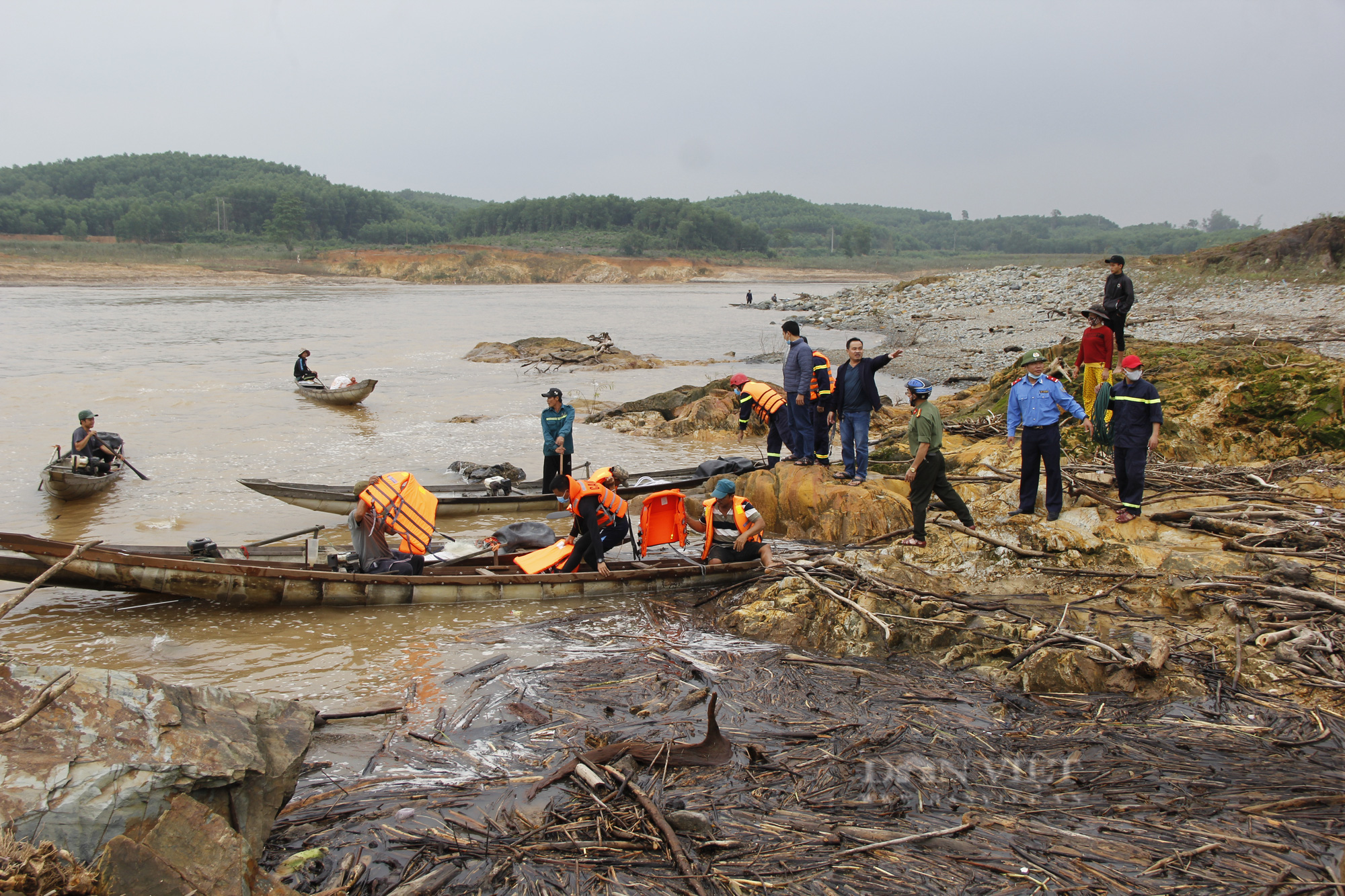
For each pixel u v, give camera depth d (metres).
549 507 12.19
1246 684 6.30
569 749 5.55
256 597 8.05
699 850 4.39
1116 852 4.36
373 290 86.88
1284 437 11.74
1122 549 8.55
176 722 3.97
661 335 40.56
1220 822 4.64
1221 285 38.44
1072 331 32.47
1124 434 8.88
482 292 90.19
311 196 160.88
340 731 5.81
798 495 10.66
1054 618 7.59
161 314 46.69
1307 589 7.35
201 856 3.59
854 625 7.49
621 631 7.82
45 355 27.72
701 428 18.03
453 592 8.38
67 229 129.50
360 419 18.67
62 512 11.41
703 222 166.75
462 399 21.80
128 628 7.66
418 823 4.66
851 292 60.19
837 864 4.27
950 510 9.53
